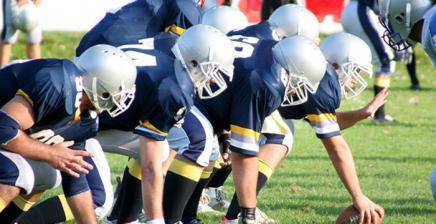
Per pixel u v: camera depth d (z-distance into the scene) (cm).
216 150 1680
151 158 1406
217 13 1819
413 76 4259
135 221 1653
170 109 1406
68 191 1408
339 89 1539
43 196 1945
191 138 1591
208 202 1945
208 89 1491
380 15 1653
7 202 1341
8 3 3262
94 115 1370
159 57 1454
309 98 1520
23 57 4219
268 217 1823
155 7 1783
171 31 1789
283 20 1692
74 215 1425
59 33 4600
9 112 1248
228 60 1438
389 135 3059
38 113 1268
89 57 1332
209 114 1588
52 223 1516
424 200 2038
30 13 3272
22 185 1340
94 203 1503
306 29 1691
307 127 3225
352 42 1573
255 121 1470
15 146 1256
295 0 2581
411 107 3738
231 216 1738
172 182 1599
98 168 1523
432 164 2548
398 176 2352
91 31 1764
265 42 1523
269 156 1745
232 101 1495
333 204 1973
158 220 1400
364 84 1588
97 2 4638
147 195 1402
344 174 1558
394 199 2042
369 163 2536
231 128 1484
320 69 1453
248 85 1461
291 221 1791
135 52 1472
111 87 1328
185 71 1441
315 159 2580
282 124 1770
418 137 3030
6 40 3316
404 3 1595
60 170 1297
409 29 1619
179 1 1798
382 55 3153
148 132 1408
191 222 1717
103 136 1589
